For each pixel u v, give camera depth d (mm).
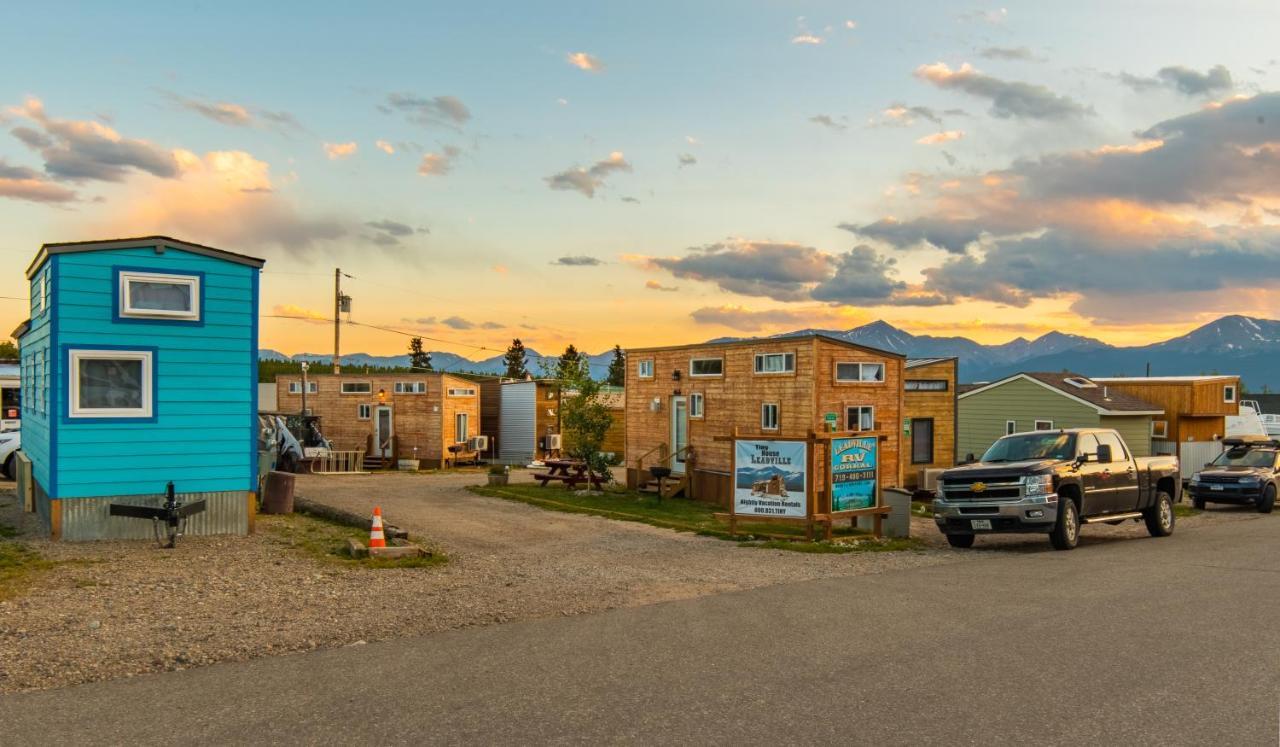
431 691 5895
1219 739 4941
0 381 26391
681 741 4934
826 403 20578
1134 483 16375
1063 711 5441
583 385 24281
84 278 12219
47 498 12648
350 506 19547
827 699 5691
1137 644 7180
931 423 26422
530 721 5277
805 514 14820
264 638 7395
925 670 6391
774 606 8977
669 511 19781
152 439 12680
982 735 5020
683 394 24000
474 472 35375
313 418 36094
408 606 8820
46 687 5988
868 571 11734
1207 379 36750
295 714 5422
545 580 10586
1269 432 52969
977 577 11039
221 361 13195
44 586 9188
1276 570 11477
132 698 5750
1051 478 14484
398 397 38562
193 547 11977
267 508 16078
